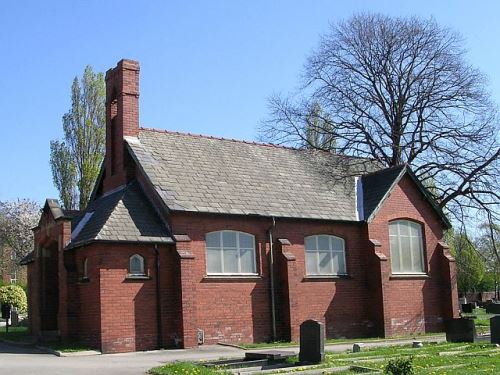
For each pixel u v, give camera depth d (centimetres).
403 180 3014
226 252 2462
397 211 2956
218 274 2420
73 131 5100
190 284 2275
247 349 2205
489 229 3772
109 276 2162
